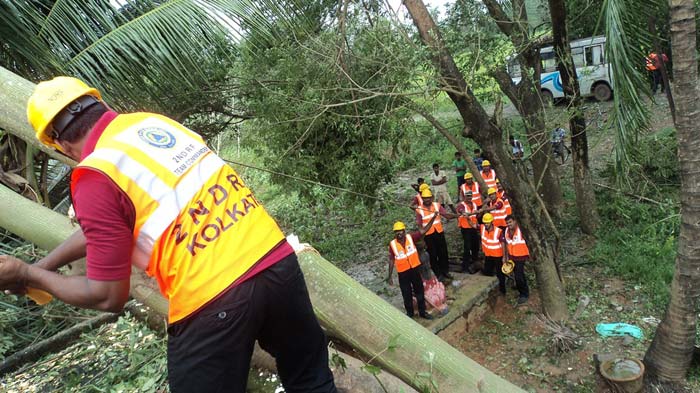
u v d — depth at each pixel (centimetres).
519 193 780
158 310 238
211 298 146
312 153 900
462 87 664
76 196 147
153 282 237
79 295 148
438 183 1304
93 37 481
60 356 357
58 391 306
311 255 220
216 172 160
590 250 1029
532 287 965
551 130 848
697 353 646
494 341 838
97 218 143
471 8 745
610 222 1075
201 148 163
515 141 932
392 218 1352
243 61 744
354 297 214
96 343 360
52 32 465
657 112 1530
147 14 485
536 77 1008
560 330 786
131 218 147
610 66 594
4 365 378
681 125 543
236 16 498
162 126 161
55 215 245
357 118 793
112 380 300
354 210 1052
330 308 212
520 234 886
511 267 885
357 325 213
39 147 220
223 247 150
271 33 557
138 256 152
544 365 760
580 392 693
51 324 469
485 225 920
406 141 840
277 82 770
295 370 175
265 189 1681
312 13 738
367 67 712
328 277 216
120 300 150
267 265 153
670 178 1130
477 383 215
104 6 489
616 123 598
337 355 214
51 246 241
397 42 656
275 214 1409
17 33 435
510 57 891
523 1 941
